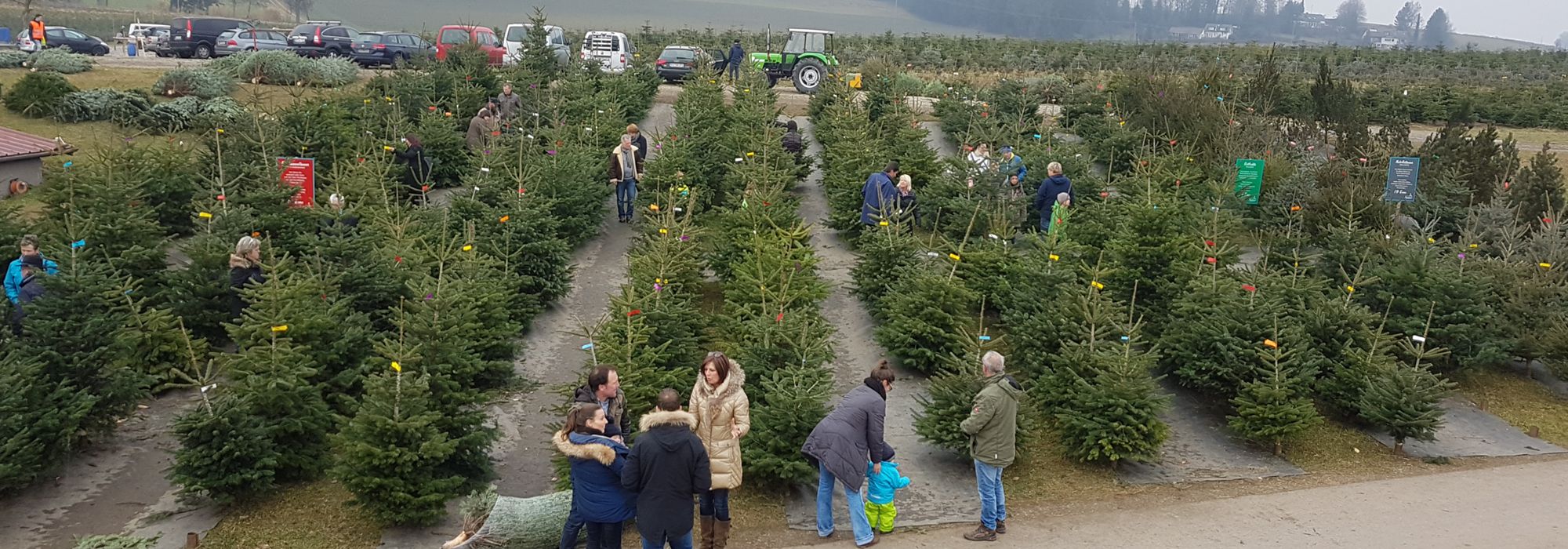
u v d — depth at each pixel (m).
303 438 9.88
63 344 9.88
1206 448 11.58
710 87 28.23
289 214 14.50
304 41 40.22
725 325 12.73
